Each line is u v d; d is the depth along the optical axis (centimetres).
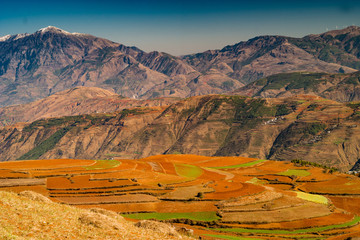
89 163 16962
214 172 19288
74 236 3650
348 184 18175
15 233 3419
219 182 14488
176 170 18438
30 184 12356
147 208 10869
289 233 9569
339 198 15838
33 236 3444
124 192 12281
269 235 9225
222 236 8488
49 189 12119
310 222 10475
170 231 4684
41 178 13312
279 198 12250
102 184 12962
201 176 17588
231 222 9994
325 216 11144
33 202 4609
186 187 13188
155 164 19825
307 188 17562
